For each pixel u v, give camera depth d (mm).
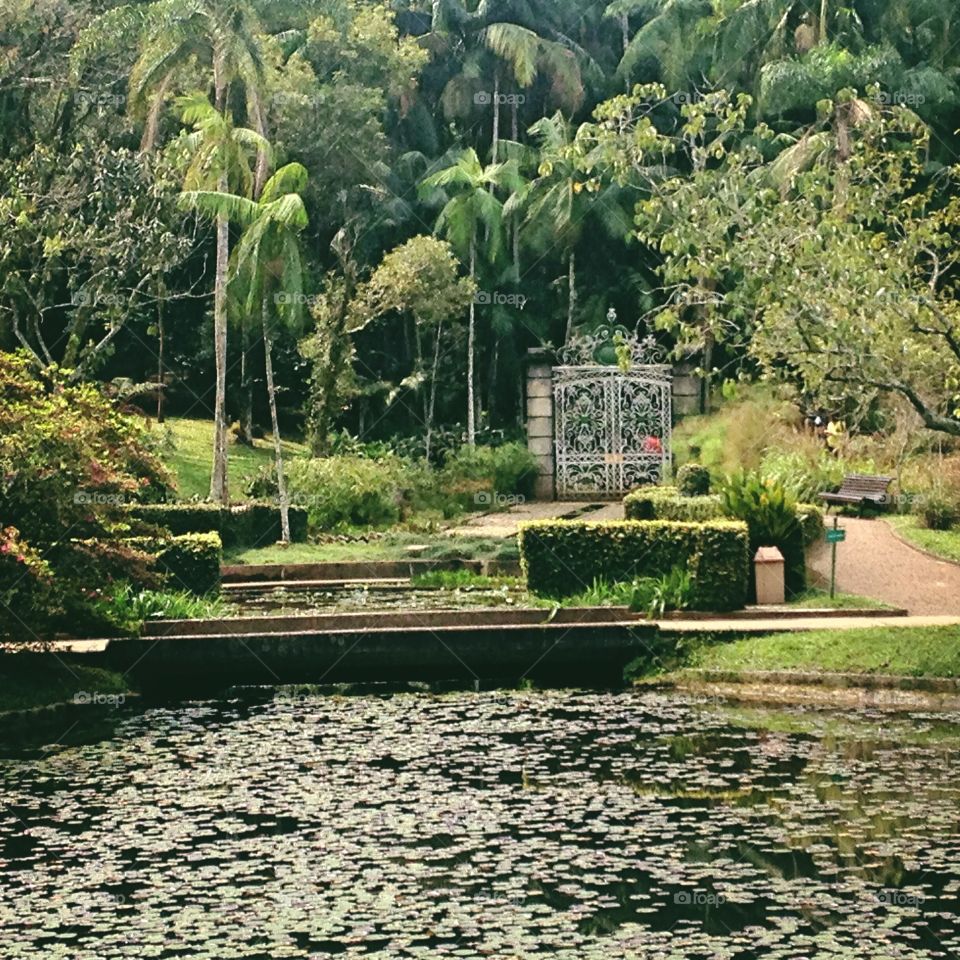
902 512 25531
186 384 39625
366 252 41625
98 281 31375
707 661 17062
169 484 20625
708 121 41781
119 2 37031
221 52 29141
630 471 35688
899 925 8984
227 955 8703
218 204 28641
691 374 35906
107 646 17000
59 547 16922
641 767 12859
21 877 10141
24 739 14602
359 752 13625
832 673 16203
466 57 44219
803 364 16609
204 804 11891
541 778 12539
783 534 19797
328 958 8633
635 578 19250
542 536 19547
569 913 9289
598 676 17516
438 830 11062
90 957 8695
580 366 35875
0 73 33656
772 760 13055
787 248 16328
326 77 42906
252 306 28969
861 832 10797
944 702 15508
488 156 44375
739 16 40344
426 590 23734
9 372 17500
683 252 17047
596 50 45719
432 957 8633
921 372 17469
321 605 21922
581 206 40500
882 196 17250
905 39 41031
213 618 18422
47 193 31641
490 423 41406
